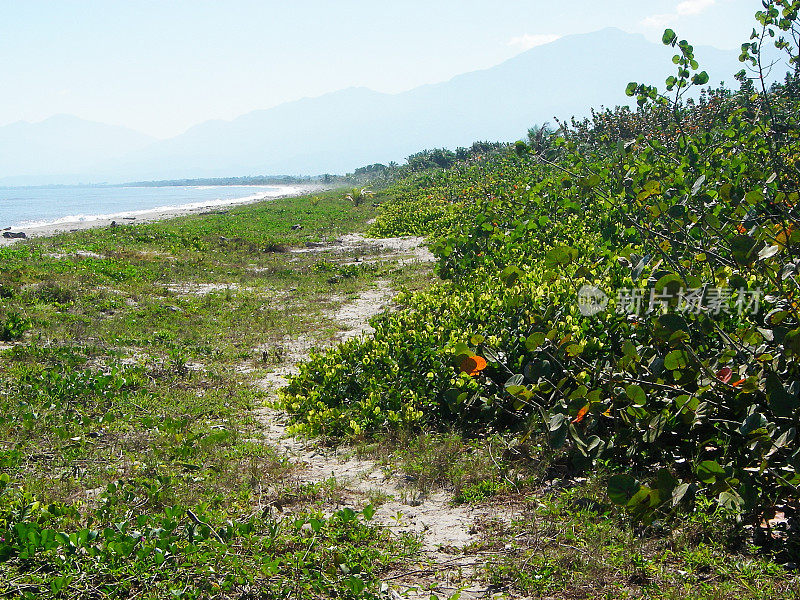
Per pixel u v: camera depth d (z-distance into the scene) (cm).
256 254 2566
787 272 600
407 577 494
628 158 1341
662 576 469
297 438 826
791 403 509
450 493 648
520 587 471
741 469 552
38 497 617
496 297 1048
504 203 2083
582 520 555
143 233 2956
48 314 1456
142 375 1051
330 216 4044
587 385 692
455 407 783
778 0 1024
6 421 816
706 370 567
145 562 488
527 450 704
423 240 2719
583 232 1502
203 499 625
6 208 9519
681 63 1211
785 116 1545
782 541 510
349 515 558
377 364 923
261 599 461
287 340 1334
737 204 848
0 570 477
